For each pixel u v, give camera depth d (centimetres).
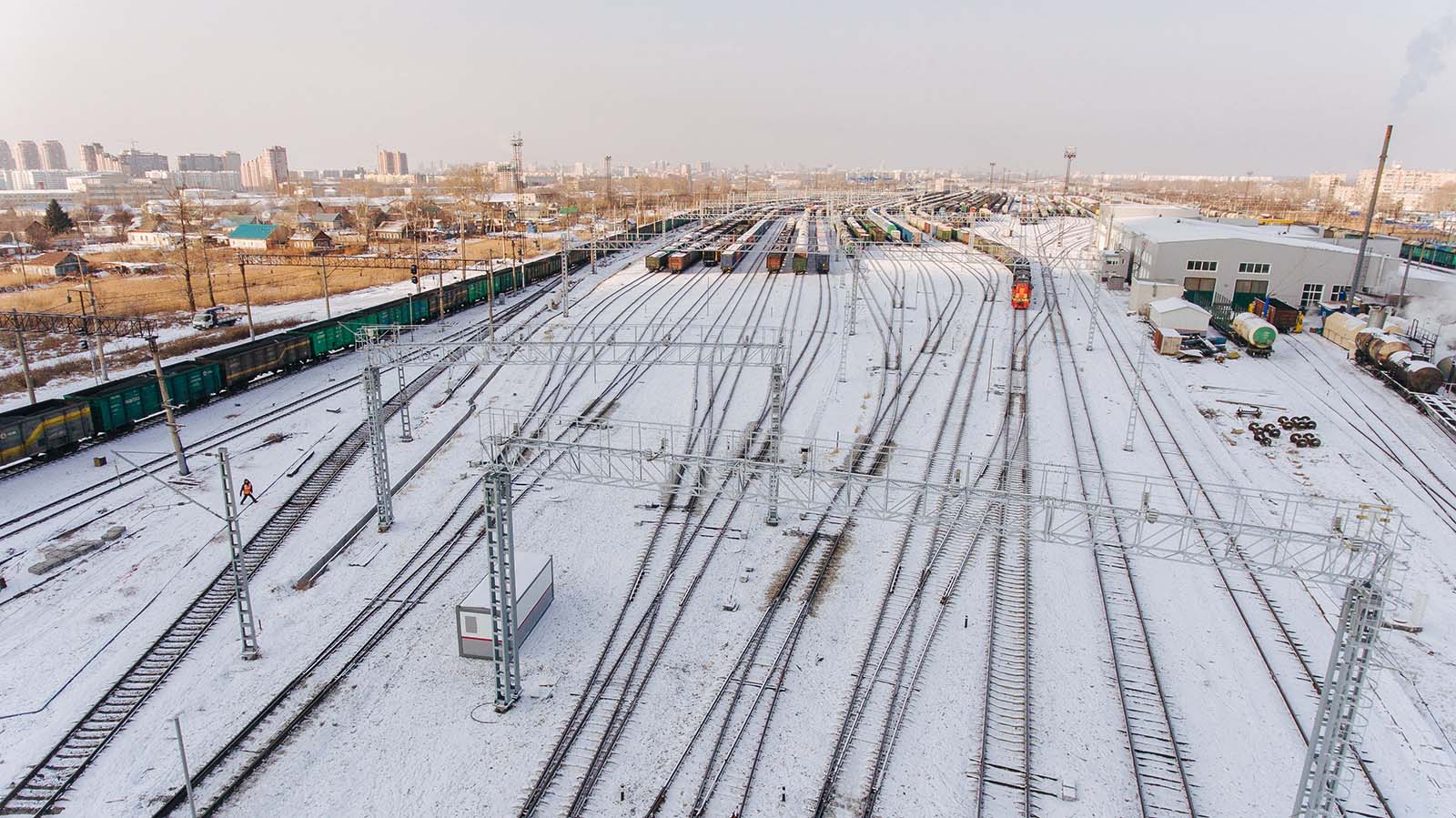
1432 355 5403
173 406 4700
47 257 9906
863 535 3466
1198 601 3000
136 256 11581
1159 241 7794
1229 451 4391
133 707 2414
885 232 14025
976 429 4716
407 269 10269
